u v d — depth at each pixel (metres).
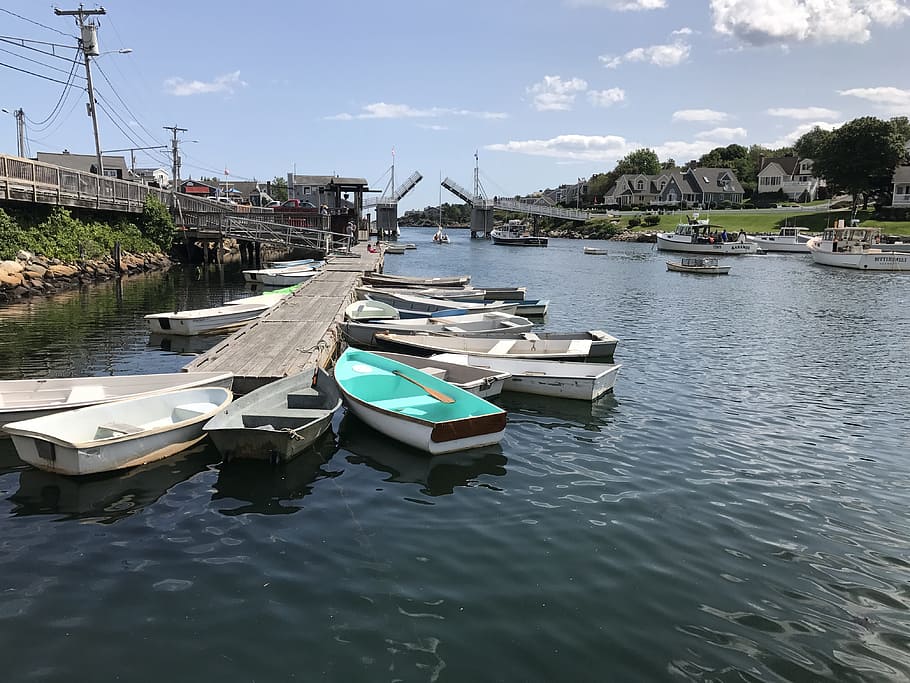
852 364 16.92
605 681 4.89
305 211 51.66
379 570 6.37
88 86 36.50
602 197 133.00
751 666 5.14
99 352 16.36
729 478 9.12
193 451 9.44
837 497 8.59
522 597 5.97
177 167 51.16
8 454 9.08
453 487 8.52
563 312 26.55
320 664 4.97
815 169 83.00
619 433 10.94
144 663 4.94
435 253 67.94
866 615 5.93
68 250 29.89
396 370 12.16
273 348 14.27
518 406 12.35
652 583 6.30
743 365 16.58
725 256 64.88
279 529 7.21
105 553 6.59
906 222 72.12
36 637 5.22
